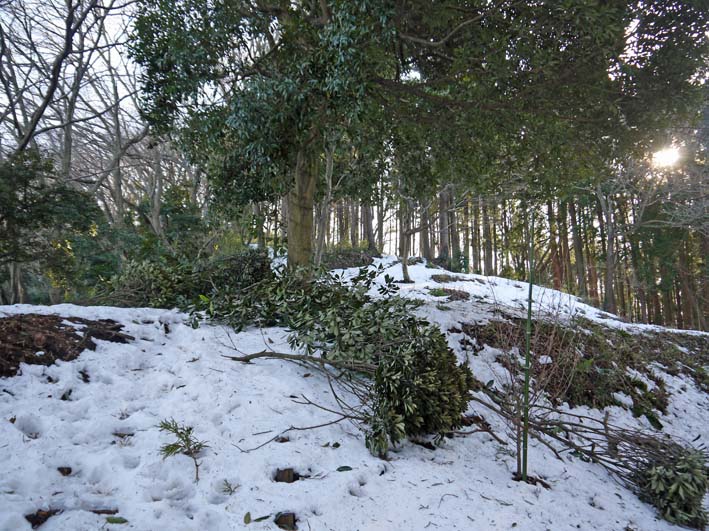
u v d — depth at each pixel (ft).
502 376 17.15
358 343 12.66
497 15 16.19
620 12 15.05
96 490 7.52
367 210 74.84
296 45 18.67
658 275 79.20
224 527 6.95
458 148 23.00
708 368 31.45
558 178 23.35
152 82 19.85
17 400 9.59
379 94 19.62
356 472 9.00
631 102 17.81
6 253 30.07
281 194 20.62
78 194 32.50
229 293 16.98
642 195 67.67
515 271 67.82
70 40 38.24
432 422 11.41
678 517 10.89
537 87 17.42
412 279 52.21
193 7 18.31
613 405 19.30
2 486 6.86
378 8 14.44
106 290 19.85
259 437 9.73
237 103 16.94
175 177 73.31
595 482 12.09
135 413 10.18
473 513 8.36
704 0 14.99
